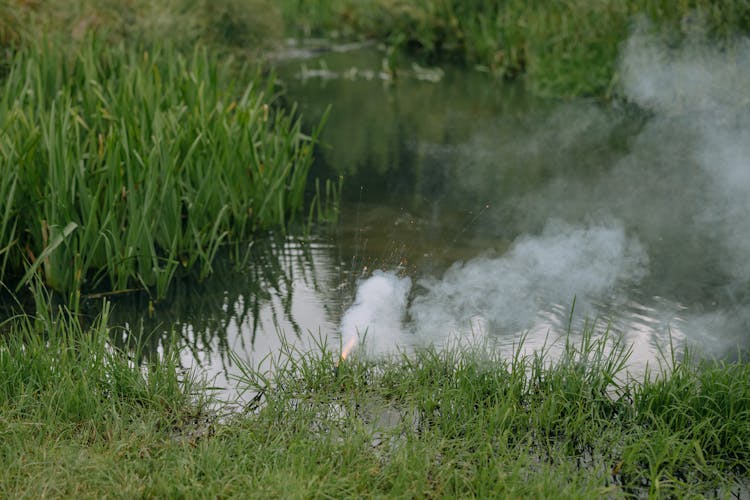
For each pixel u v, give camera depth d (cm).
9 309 548
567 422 410
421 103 1109
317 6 1678
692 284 585
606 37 1165
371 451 384
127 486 350
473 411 419
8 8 872
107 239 565
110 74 785
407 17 1498
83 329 521
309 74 1260
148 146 641
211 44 1066
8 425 387
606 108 1074
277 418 413
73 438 388
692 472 384
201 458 369
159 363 445
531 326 519
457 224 691
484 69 1316
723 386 414
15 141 588
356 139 941
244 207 663
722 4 1079
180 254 625
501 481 356
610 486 367
